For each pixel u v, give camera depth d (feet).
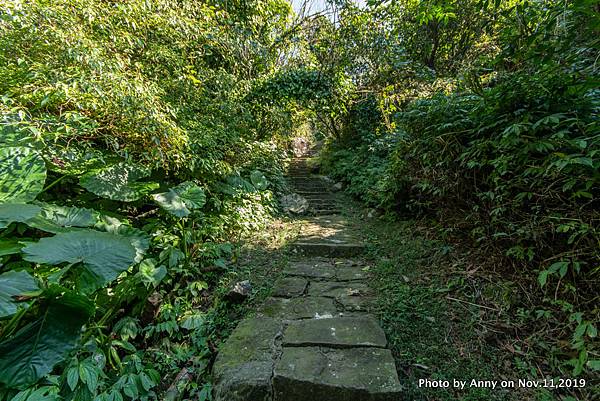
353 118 21.07
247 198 11.91
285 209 14.57
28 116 6.51
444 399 4.28
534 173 5.65
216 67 14.58
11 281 4.24
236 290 6.85
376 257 8.90
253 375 4.49
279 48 18.33
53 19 7.09
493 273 6.56
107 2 8.93
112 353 5.32
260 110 15.80
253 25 16.35
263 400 4.35
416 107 9.11
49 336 4.25
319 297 6.78
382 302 6.40
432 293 6.55
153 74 10.28
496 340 5.22
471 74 7.43
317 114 22.47
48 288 4.19
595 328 4.41
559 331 5.02
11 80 6.74
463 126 7.52
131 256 5.24
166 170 8.69
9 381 3.92
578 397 4.18
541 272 5.15
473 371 4.68
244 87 14.42
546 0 5.56
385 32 17.11
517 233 5.85
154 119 7.18
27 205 5.45
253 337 5.37
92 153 7.27
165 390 5.13
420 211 10.20
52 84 6.48
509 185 6.11
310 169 24.75
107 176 7.13
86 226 6.15
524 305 5.65
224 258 8.79
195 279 7.77
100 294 6.06
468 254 7.44
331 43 17.66
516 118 6.01
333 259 9.16
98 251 5.07
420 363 4.88
